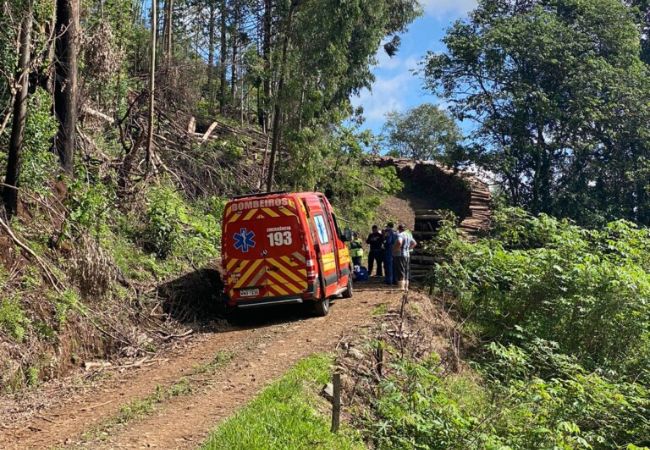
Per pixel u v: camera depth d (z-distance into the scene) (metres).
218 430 7.29
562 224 19.08
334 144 28.28
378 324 12.80
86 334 11.48
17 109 12.22
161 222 16.06
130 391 9.76
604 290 15.34
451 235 18.25
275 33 31.02
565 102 33.53
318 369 9.77
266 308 15.86
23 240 11.88
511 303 16.31
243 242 14.00
